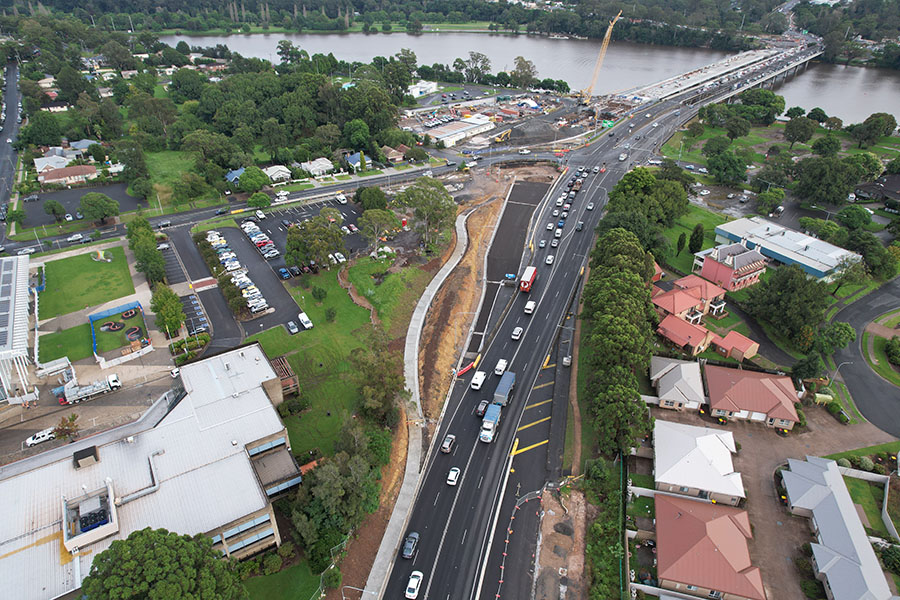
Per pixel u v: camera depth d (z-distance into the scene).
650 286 147.50
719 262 156.38
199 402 101.88
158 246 175.88
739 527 88.94
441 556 90.06
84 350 133.12
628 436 101.75
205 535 77.31
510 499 99.62
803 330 131.00
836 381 125.88
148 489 83.69
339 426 110.94
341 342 134.88
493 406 115.38
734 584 80.94
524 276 156.88
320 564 84.06
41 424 112.00
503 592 85.06
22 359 120.25
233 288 149.00
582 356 132.88
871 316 147.75
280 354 130.62
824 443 109.38
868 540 87.69
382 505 97.56
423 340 137.88
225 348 132.75
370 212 165.00
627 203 178.12
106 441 98.56
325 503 85.44
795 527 93.12
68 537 75.56
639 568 87.44
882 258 162.62
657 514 92.44
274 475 93.12
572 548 91.56
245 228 187.50
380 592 84.44
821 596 83.00
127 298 152.75
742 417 114.56
